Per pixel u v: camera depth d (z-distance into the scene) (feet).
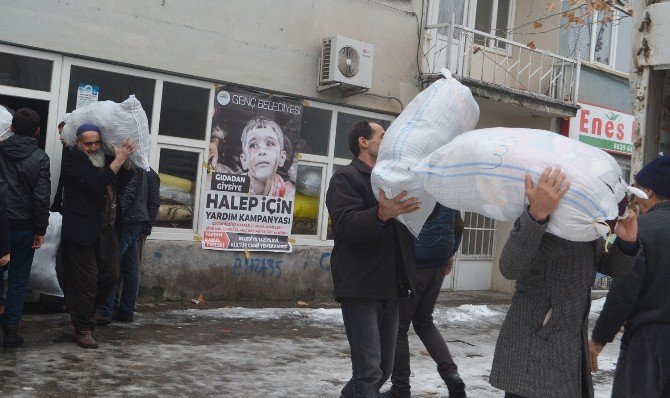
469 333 28.37
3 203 17.99
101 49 26.55
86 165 19.42
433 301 17.62
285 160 31.73
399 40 35.37
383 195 12.44
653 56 18.67
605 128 44.57
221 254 30.04
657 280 11.39
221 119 29.81
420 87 36.37
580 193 9.95
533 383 10.55
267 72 30.96
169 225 28.86
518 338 10.84
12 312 19.66
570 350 10.56
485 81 38.63
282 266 31.89
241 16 30.04
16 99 24.99
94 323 20.70
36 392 16.02
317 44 32.42
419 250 16.92
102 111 19.99
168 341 22.16
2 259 18.19
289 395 17.53
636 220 10.87
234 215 30.40
